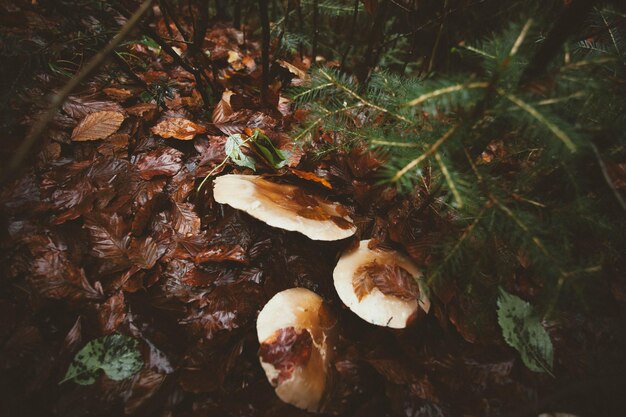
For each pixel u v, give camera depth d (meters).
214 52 0.63
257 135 0.48
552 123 0.27
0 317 0.36
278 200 0.41
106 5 0.51
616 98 0.31
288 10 0.55
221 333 0.39
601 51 0.39
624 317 0.42
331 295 0.42
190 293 0.40
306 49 0.74
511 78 0.31
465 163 0.33
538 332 0.39
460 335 0.41
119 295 0.38
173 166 0.47
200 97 0.56
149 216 0.43
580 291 0.29
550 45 0.31
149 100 0.52
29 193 0.42
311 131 0.39
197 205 0.45
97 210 0.42
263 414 0.35
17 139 0.44
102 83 0.51
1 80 0.43
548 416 0.35
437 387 0.38
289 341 0.36
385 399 0.37
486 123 0.33
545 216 0.35
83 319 0.37
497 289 0.39
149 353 0.36
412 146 0.31
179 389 0.36
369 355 0.38
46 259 0.38
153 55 0.60
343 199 0.48
